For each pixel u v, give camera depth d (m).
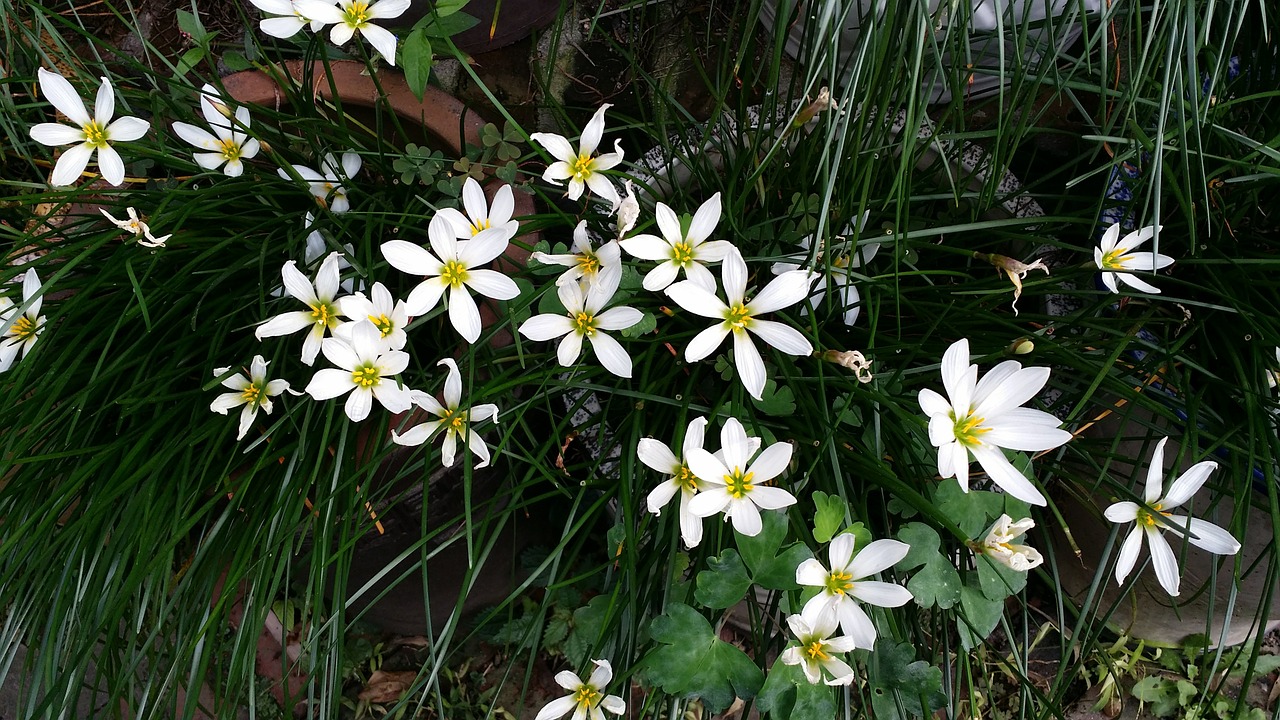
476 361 0.41
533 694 0.65
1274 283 0.40
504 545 0.57
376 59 0.48
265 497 0.40
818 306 0.44
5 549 0.36
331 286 0.36
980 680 0.63
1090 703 0.65
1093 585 0.36
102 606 0.38
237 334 0.43
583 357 0.40
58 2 0.60
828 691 0.33
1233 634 0.60
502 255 0.43
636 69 0.52
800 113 0.34
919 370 0.41
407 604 0.59
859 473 0.38
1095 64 0.45
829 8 0.30
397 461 0.41
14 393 0.37
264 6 0.35
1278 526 0.34
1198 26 0.41
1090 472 0.48
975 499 0.35
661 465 0.34
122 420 0.40
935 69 0.36
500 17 0.54
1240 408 0.40
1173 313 0.43
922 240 0.43
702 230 0.34
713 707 0.34
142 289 0.41
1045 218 0.39
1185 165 0.33
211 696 0.61
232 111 0.42
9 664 0.39
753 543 0.33
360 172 0.49
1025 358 0.41
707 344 0.33
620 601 0.38
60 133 0.38
